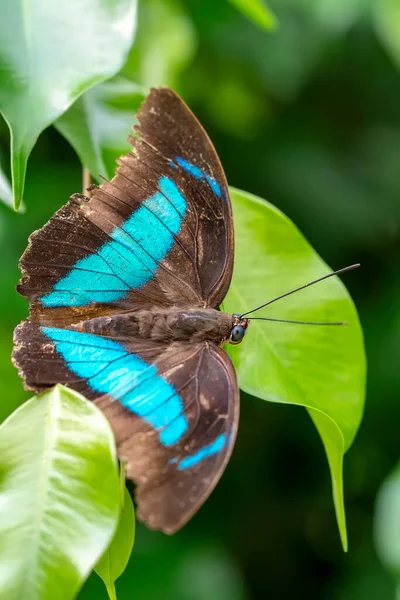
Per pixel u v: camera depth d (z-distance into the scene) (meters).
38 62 0.60
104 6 0.60
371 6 0.80
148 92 0.63
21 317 0.75
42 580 0.57
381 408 0.79
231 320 0.62
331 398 0.63
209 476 0.59
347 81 0.88
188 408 0.60
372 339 0.81
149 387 0.61
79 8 0.60
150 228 0.63
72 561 0.58
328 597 0.83
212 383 0.61
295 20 0.83
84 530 0.58
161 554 0.77
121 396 0.61
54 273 0.62
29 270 0.62
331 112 0.90
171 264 0.63
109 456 0.58
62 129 0.63
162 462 0.59
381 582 0.79
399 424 0.80
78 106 0.63
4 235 0.76
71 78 0.60
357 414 0.63
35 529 0.58
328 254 0.86
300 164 0.87
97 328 0.62
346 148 0.90
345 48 0.86
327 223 0.86
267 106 0.88
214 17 0.79
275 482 0.85
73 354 0.61
